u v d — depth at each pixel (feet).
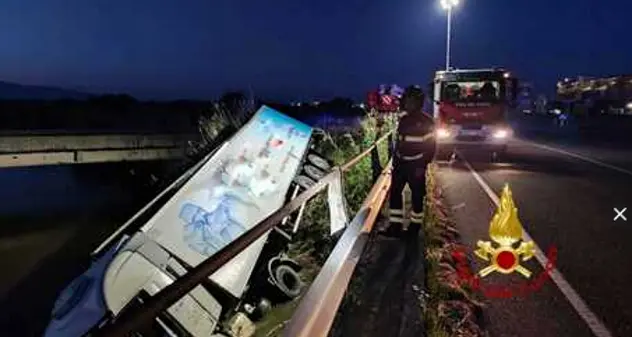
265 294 25.70
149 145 73.61
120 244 22.84
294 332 9.48
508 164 60.75
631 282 20.31
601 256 23.89
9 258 47.60
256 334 23.54
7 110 108.06
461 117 60.80
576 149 81.92
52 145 67.05
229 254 8.50
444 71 61.87
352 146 47.32
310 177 32.24
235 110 40.11
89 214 64.49
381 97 58.95
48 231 56.85
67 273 44.24
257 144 29.76
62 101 127.75
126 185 75.87
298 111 69.51
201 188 25.70
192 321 20.74
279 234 27.45
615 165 60.39
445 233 26.22
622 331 16.01
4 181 87.61
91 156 70.18
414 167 24.20
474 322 15.79
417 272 19.03
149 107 125.29
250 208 26.02
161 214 23.73
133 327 6.31
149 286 20.43
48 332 19.99
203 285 21.75
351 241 15.14
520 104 61.93
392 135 47.57
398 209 24.18
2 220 60.70
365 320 15.19
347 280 12.84
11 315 35.96
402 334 14.47
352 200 33.42
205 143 39.34
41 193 77.20
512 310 17.47
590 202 37.50
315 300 10.89
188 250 22.88
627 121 133.80
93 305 19.69
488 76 60.03
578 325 16.38
